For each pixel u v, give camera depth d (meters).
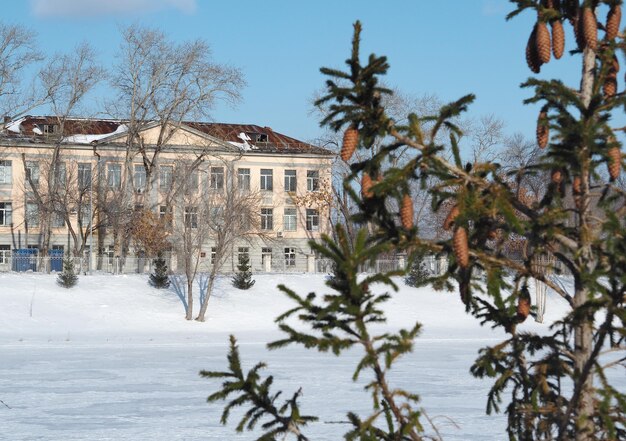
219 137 81.88
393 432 5.11
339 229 4.86
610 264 4.97
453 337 48.25
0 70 67.44
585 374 4.93
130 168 73.25
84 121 75.19
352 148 4.92
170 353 37.53
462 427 18.22
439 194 5.14
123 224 69.00
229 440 17.03
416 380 27.48
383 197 5.00
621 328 4.79
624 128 5.10
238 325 55.81
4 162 78.06
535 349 5.55
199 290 61.78
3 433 17.94
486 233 5.24
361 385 25.94
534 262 5.30
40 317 53.62
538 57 5.13
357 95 4.89
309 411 20.56
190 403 22.56
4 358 35.19
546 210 5.22
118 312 56.38
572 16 5.42
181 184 63.19
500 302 5.09
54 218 77.88
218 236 57.84
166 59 71.94
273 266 84.12
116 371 30.45
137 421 19.55
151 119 73.62
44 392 24.77
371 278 4.88
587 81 5.45
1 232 77.88
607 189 5.07
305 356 36.62
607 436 5.02
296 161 86.94
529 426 5.25
